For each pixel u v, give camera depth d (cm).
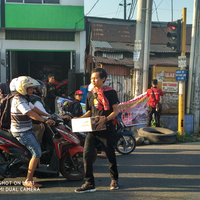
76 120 369
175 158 607
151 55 1309
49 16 1423
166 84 1006
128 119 938
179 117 886
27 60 1878
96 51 1215
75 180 437
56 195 373
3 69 1445
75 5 1445
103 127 364
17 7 1397
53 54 1906
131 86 1106
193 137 948
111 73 1090
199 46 984
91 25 1441
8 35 1441
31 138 390
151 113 908
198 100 999
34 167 395
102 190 395
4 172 391
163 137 792
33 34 1459
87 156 381
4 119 402
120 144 638
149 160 587
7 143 394
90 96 385
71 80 1149
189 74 1001
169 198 367
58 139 423
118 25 1501
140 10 897
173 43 841
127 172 493
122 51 1225
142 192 388
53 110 912
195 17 976
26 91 381
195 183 433
